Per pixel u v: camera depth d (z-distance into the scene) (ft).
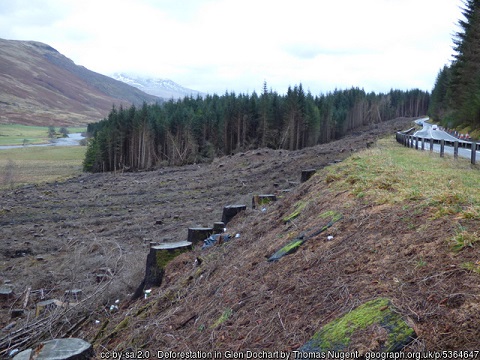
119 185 138.31
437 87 285.43
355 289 15.24
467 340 11.10
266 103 229.86
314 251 20.56
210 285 23.75
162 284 30.83
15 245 63.16
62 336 27.73
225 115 234.79
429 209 20.11
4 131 586.86
